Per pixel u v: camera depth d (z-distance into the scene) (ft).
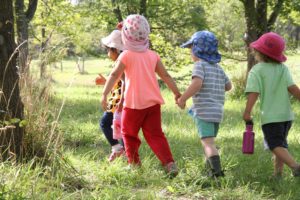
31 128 17.94
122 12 75.92
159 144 18.37
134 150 18.65
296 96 18.13
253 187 17.30
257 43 18.19
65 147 23.85
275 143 17.56
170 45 74.49
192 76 18.03
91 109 40.65
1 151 17.34
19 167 16.24
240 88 52.85
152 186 17.07
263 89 17.87
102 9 73.67
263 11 53.11
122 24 20.39
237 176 18.49
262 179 18.33
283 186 17.30
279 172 18.56
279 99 17.79
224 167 19.52
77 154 21.65
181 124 31.96
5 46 17.57
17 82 17.71
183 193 16.58
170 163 18.19
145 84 18.33
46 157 17.61
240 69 57.47
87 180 17.39
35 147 17.79
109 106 20.36
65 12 70.95
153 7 76.23
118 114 19.88
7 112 16.99
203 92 18.02
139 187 17.33
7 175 15.40
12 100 17.51
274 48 17.92
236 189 16.56
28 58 18.88
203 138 17.93
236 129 30.94
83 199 15.07
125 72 18.49
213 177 17.51
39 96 18.76
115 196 15.53
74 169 17.56
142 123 18.61
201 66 18.07
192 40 18.58
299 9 54.19
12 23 17.90
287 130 18.08
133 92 18.24
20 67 18.43
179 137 27.43
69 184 16.67
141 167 18.57
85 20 80.07
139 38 18.43
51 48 20.12
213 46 18.33
